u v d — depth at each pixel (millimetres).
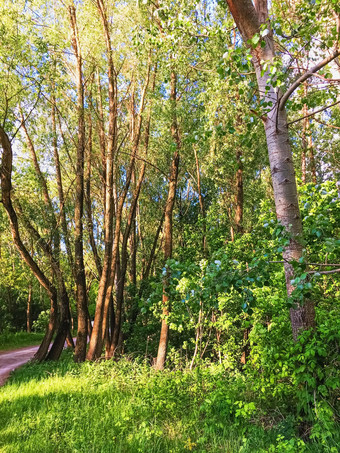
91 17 11805
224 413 4863
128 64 12852
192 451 4301
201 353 9398
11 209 11320
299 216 4184
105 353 13656
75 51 11992
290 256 4102
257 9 4266
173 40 5309
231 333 9172
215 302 3438
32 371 10695
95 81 13820
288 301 3047
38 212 13148
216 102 5855
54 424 5207
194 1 5191
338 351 4199
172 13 5270
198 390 5953
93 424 5234
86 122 14094
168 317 8602
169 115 9719
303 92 4672
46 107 12672
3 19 9984
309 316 4180
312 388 4109
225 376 6406
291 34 3812
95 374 8875
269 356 4605
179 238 17406
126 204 18750
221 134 4113
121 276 14156
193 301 3602
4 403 6887
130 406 5734
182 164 13062
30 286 29641
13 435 5047
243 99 5891
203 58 7379
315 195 5426
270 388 4852
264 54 4281
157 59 8094
